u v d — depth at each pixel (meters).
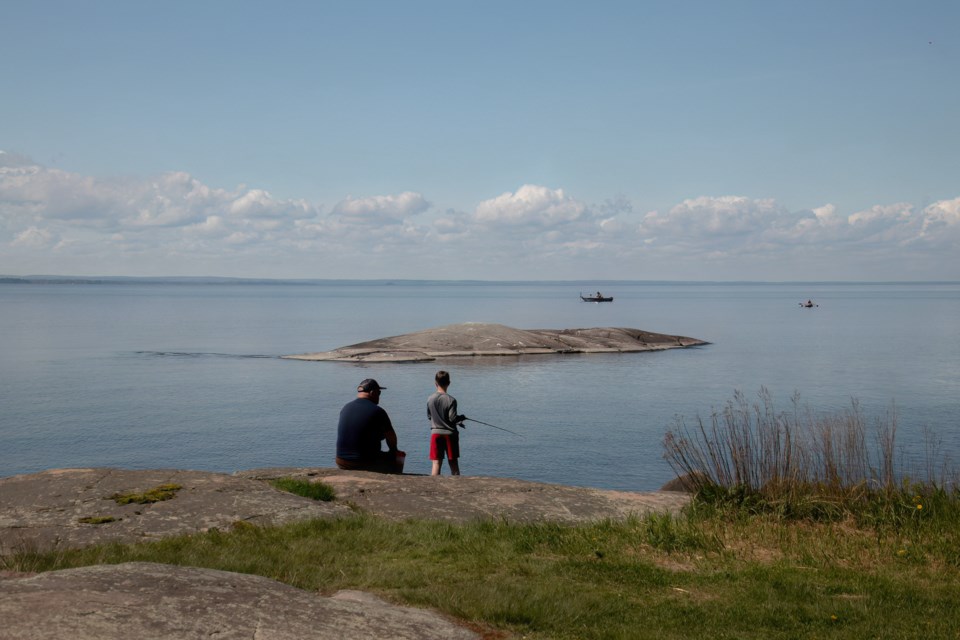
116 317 141.62
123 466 26.39
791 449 10.12
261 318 142.50
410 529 8.02
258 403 40.00
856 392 42.44
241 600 4.77
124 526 7.62
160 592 4.69
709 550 7.96
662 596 6.52
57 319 133.00
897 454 24.22
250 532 7.62
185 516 8.00
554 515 9.10
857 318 140.38
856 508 9.36
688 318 144.62
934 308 194.38
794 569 7.41
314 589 6.00
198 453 28.48
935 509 9.20
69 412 37.28
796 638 5.62
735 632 5.70
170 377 50.97
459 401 40.03
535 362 58.81
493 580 6.49
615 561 7.41
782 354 66.44
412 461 26.84
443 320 136.25
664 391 43.66
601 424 33.72
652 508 9.66
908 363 58.81
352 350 61.78
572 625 5.63
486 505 9.30
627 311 182.88
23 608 4.18
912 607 6.38
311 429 33.16
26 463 26.77
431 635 4.87
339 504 9.05
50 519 7.71
